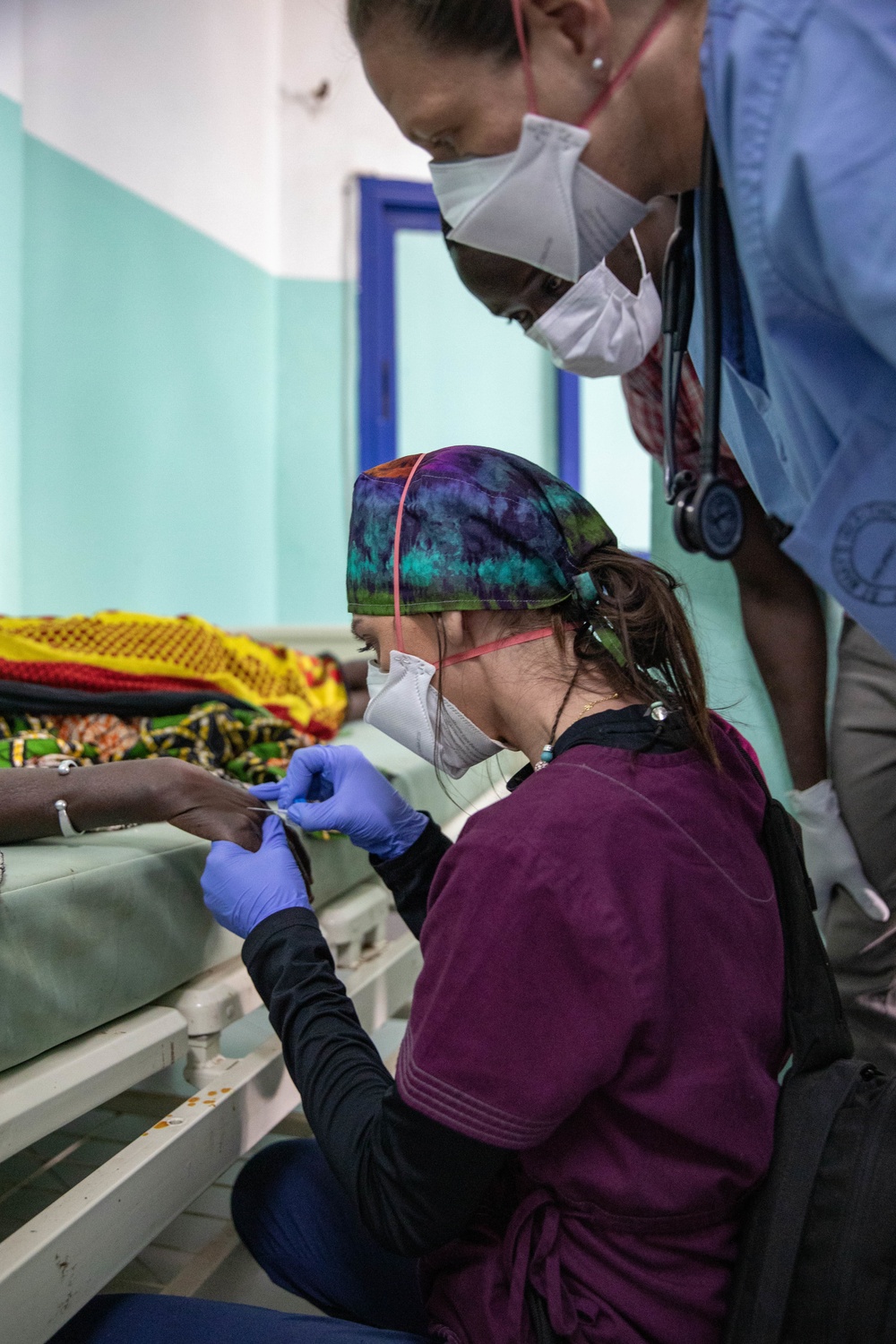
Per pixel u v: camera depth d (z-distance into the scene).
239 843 1.00
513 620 0.82
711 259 0.67
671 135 0.69
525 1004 0.66
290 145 3.81
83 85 2.74
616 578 0.81
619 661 0.80
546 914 0.66
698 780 0.76
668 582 0.85
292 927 0.88
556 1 0.64
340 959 1.35
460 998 0.66
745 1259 0.69
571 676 0.82
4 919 0.82
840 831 1.42
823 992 0.79
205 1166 0.92
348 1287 1.00
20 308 2.52
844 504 0.65
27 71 2.54
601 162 0.70
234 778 1.52
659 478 1.59
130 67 2.93
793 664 1.41
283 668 2.17
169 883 1.04
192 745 1.51
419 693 0.86
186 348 3.25
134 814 1.04
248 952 0.89
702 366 0.85
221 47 3.40
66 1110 0.86
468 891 0.68
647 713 0.79
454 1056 0.66
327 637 2.89
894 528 0.65
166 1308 0.85
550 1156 0.72
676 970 0.70
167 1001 1.07
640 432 1.35
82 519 2.78
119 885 0.96
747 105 0.60
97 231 2.80
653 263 0.90
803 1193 0.69
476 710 0.86
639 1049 0.68
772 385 0.72
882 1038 1.43
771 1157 0.72
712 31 0.61
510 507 0.79
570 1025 0.65
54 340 2.65
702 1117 0.69
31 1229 0.73
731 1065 0.70
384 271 3.82
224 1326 0.82
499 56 0.66
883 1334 0.65
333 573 3.87
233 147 3.49
